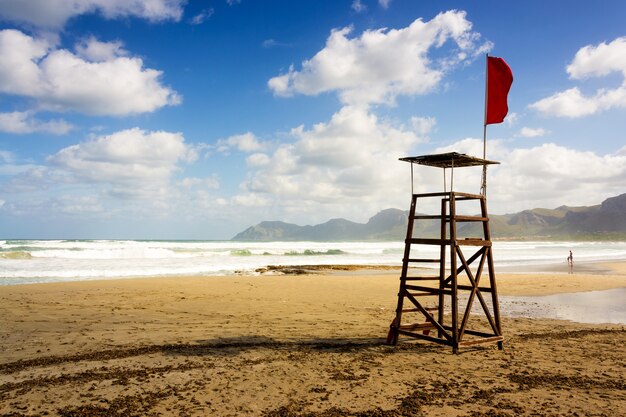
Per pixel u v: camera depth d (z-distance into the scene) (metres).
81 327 10.92
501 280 24.11
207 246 71.00
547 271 31.98
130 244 67.06
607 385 6.61
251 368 7.43
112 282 20.58
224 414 5.43
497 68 10.12
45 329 10.62
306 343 9.40
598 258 51.97
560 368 7.54
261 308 14.20
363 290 19.31
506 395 6.16
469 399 5.99
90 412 5.46
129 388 6.37
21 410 5.52
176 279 22.28
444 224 9.38
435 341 8.71
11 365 7.49
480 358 8.23
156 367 7.44
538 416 5.42
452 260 8.59
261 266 33.62
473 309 14.59
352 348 8.98
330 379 6.86
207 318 12.34
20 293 16.89
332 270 31.50
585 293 18.91
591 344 9.44
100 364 7.61
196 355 8.27
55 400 5.87
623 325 11.78
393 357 8.27
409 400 5.93
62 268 28.61
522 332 10.73
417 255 55.03
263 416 5.37
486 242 9.23
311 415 5.41
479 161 9.20
